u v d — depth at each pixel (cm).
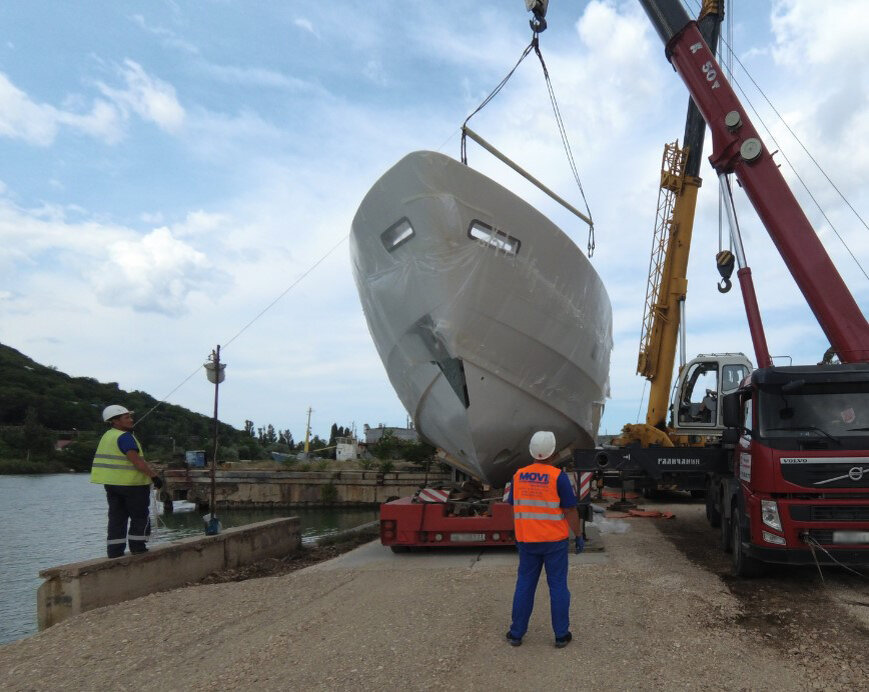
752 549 616
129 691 385
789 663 401
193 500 3256
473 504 879
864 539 573
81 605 642
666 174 1425
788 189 873
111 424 757
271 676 393
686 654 414
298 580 700
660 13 992
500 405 913
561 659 405
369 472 3228
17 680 416
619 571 691
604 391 1158
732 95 932
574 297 954
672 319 1430
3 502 4216
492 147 931
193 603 605
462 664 399
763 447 613
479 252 829
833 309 825
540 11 900
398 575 708
